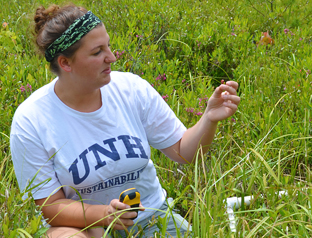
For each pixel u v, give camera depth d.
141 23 5.13
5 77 3.40
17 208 1.81
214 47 4.60
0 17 5.22
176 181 2.73
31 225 1.69
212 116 2.05
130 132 2.01
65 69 1.82
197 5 5.95
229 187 2.13
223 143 2.98
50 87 1.94
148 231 2.06
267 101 3.47
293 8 5.77
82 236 1.85
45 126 1.89
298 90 3.39
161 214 2.18
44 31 1.81
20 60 3.84
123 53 4.09
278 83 3.67
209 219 1.89
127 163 1.96
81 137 1.91
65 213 1.87
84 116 1.90
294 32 5.04
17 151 1.90
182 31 4.77
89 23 1.76
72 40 1.75
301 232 1.91
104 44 1.80
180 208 2.63
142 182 2.10
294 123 3.11
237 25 5.06
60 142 1.89
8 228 1.75
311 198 2.02
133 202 1.79
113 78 2.08
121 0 5.58
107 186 1.96
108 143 1.94
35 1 5.03
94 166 1.90
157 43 4.83
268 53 4.49
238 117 3.31
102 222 1.84
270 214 2.02
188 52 4.43
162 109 2.15
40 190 1.88
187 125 3.12
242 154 2.73
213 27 4.87
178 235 1.87
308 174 2.51
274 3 5.88
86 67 1.79
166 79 3.87
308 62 3.91
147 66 3.98
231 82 1.98
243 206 2.16
